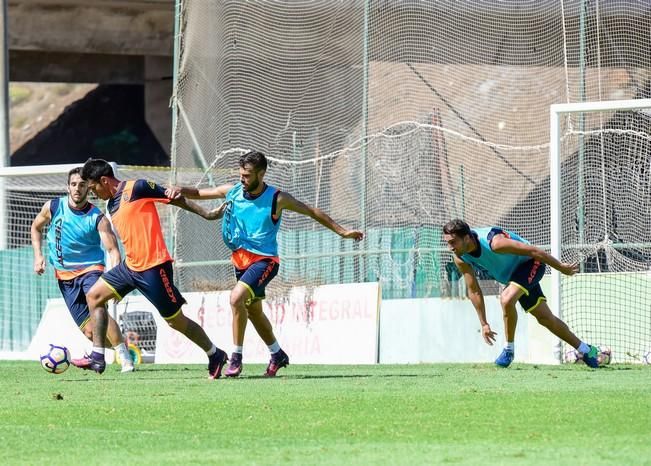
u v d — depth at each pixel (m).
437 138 64.12
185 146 59.62
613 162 59.47
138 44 108.75
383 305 49.94
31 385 33.59
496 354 49.06
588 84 66.75
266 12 64.12
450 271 51.03
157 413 24.53
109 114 136.75
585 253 55.84
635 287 45.91
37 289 59.94
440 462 17.02
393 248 54.88
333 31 65.56
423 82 66.75
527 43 68.31
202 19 60.34
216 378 34.88
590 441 19.11
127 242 34.03
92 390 31.09
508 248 36.12
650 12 66.25
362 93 65.88
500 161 66.06
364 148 59.72
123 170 66.00
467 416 23.06
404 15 66.81
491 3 68.19
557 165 43.34
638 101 42.31
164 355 53.78
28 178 68.06
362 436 20.36
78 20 106.75
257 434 20.84
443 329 50.12
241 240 34.62
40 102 141.38
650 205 58.19
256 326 35.88
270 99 63.72
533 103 67.38
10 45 105.88
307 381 33.34
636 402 25.17
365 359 48.94
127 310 56.00
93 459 17.91
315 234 57.00
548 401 25.64
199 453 18.36
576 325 46.59
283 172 62.97
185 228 58.16
